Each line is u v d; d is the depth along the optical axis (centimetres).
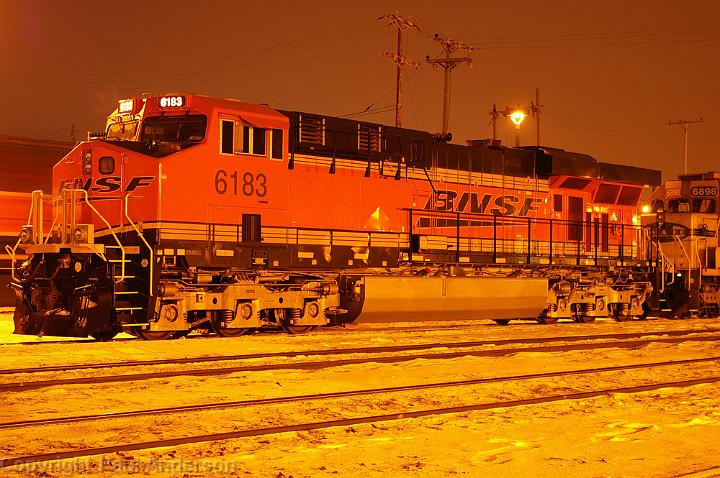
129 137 1521
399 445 732
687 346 1580
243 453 693
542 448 737
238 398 938
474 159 2022
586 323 2211
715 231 2556
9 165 2270
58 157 2386
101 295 1376
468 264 1945
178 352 1284
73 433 752
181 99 1491
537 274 2127
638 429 829
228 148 1515
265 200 1572
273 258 1587
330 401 929
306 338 1541
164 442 718
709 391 1070
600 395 1015
